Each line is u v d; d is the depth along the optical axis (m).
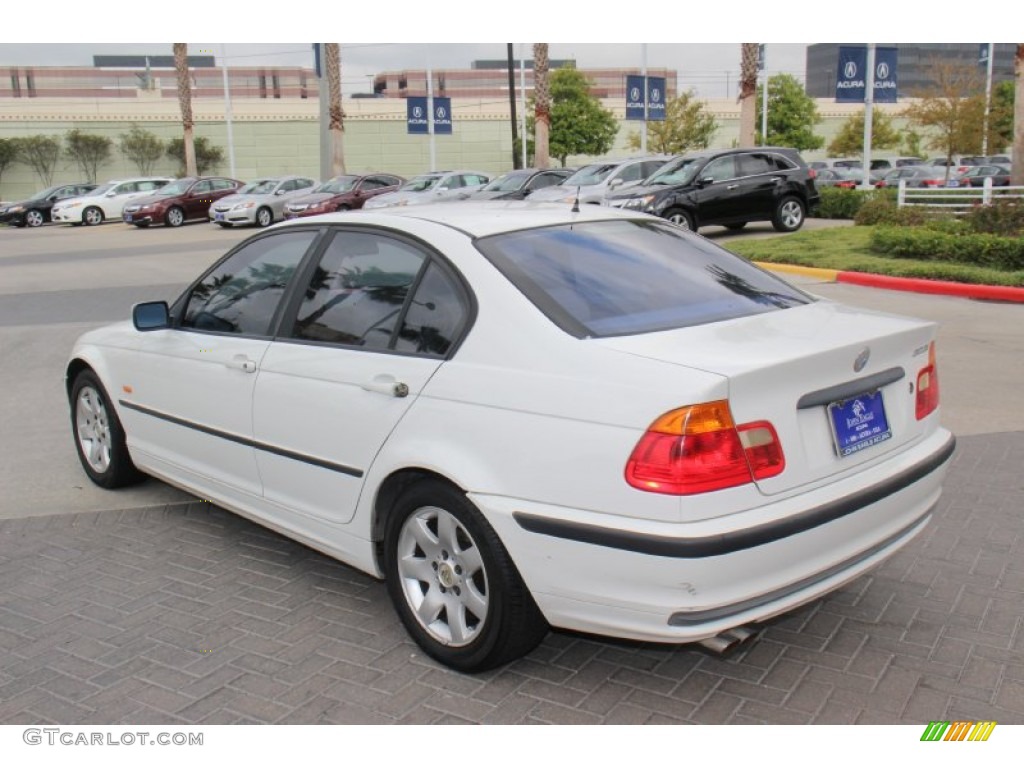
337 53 35.16
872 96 26.03
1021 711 3.33
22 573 4.65
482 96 97.25
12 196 55.69
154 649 3.88
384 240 4.03
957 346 9.41
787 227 20.30
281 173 58.56
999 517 5.04
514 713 3.38
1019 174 20.14
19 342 10.88
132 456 5.47
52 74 108.69
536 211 4.30
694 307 3.66
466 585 3.53
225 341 4.58
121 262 20.16
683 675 3.60
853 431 3.36
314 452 4.05
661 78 32.88
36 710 3.46
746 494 3.02
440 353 3.60
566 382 3.20
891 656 3.70
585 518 3.10
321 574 4.59
